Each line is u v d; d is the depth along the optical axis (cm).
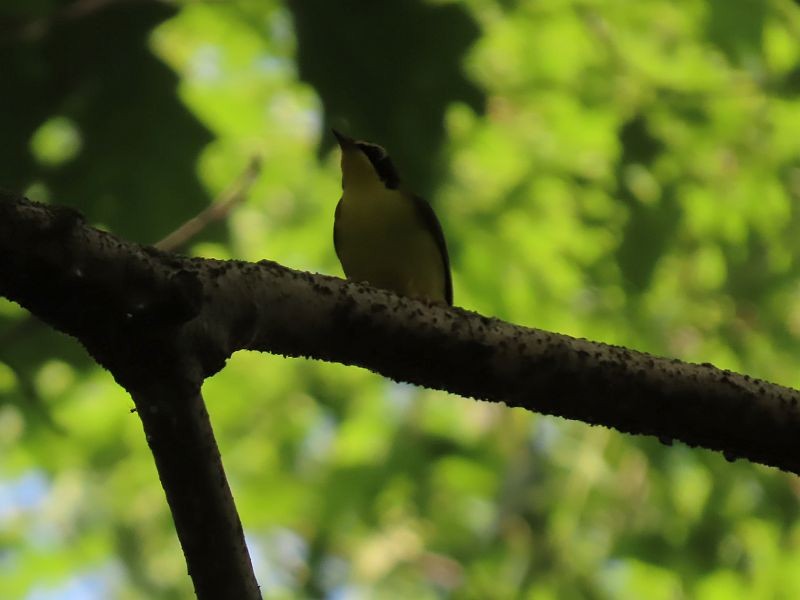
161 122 1074
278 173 1408
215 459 317
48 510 1561
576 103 1384
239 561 320
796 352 1480
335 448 1509
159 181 1078
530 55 1373
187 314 312
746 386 396
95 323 310
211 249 1143
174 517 318
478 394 392
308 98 1370
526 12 1333
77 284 304
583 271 1435
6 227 298
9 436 1395
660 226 1388
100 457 1449
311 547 1491
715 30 1318
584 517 1445
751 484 1401
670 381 391
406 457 1479
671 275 1503
